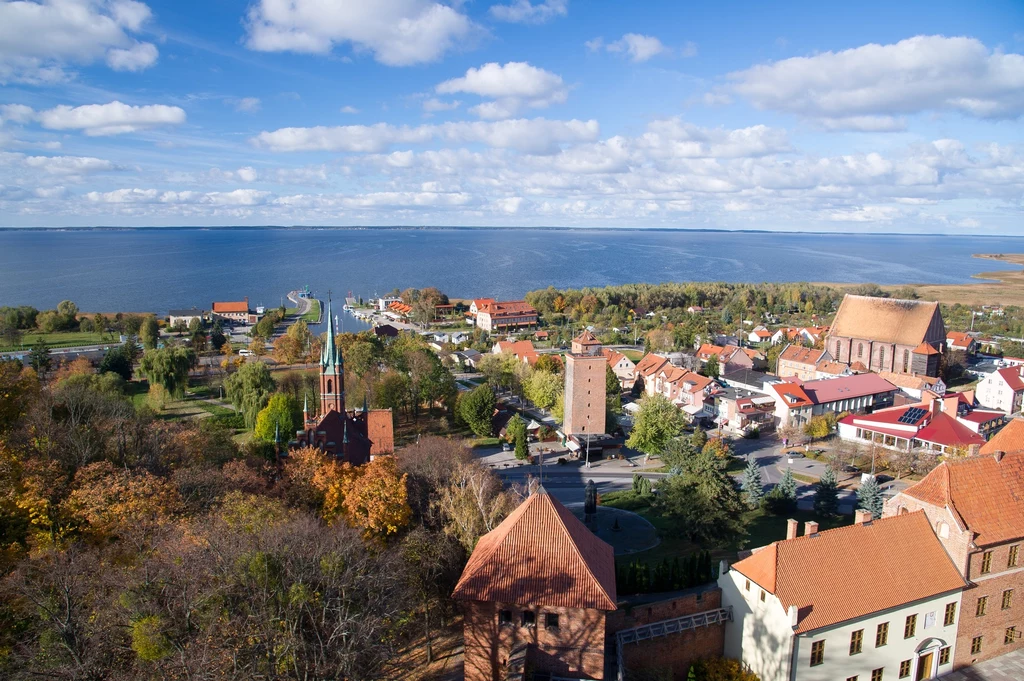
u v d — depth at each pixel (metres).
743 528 87.38
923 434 131.62
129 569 48.81
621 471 129.50
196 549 50.09
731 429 157.38
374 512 67.75
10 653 44.22
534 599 49.72
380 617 48.81
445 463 92.69
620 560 85.81
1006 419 147.50
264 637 44.09
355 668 46.53
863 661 56.94
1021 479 66.56
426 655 57.62
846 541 59.25
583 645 50.00
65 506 61.44
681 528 86.88
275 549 49.28
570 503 111.00
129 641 44.81
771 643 55.28
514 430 137.75
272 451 101.94
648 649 58.00
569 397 143.38
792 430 149.00
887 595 57.19
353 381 161.25
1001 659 64.81
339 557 49.81
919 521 62.84
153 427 95.44
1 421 82.88
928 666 61.09
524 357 196.88
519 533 53.50
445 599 62.94
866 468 126.06
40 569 49.91
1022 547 64.06
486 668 51.56
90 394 114.56
